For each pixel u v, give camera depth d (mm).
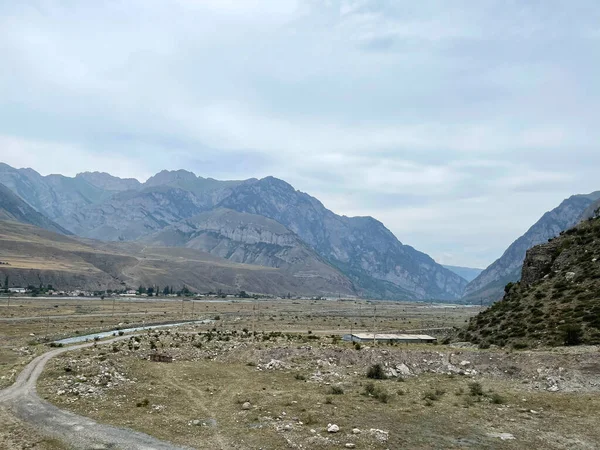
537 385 46594
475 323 83625
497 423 34469
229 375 53750
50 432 32062
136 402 39844
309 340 82812
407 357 57688
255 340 84438
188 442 29969
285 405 39125
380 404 39969
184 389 45594
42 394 42000
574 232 97312
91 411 36938
